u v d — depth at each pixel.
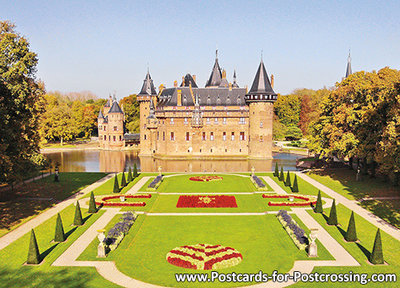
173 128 110.69
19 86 41.25
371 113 55.94
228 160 104.62
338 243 34.88
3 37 42.19
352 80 66.81
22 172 51.34
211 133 111.06
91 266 30.05
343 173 70.06
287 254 32.38
